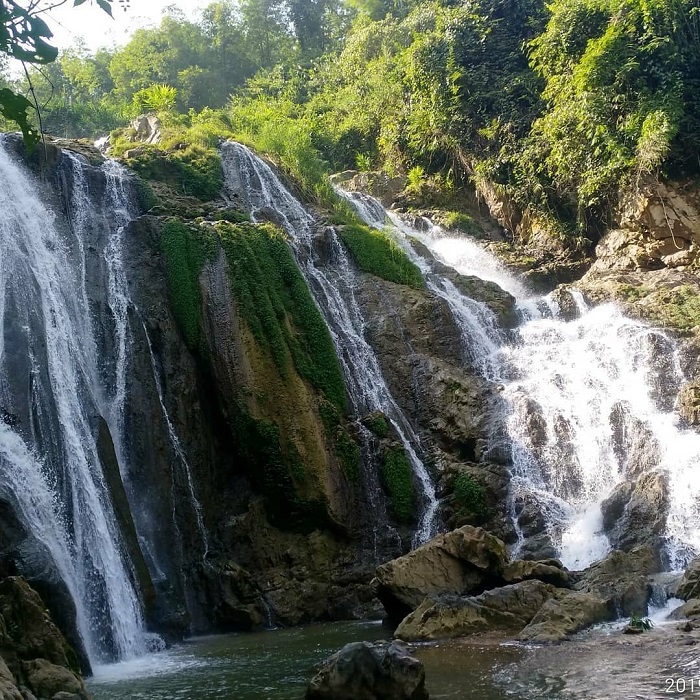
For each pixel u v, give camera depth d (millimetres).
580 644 12344
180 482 19469
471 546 16391
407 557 16172
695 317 26047
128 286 21703
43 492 15672
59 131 42562
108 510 16984
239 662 13695
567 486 21484
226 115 41594
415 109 39438
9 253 19172
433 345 25391
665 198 30781
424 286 27844
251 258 22828
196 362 21219
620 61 31844
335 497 20203
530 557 19312
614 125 31859
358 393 23062
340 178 40844
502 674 10883
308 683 10680
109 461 17875
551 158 33625
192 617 18109
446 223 36219
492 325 27375
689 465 20000
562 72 34250
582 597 14266
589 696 9383
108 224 23250
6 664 10211
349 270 26969
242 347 21000
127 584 16438
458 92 37688
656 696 9109
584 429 22469
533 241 35156
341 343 24062
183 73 54344
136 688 11906
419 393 23672
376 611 18484
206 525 19594
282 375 21094
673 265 30562
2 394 16438
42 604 11984
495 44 38500
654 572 16875
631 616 13922
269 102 47469
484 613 14328
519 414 22547
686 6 32344
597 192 32562
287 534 19922
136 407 19656
